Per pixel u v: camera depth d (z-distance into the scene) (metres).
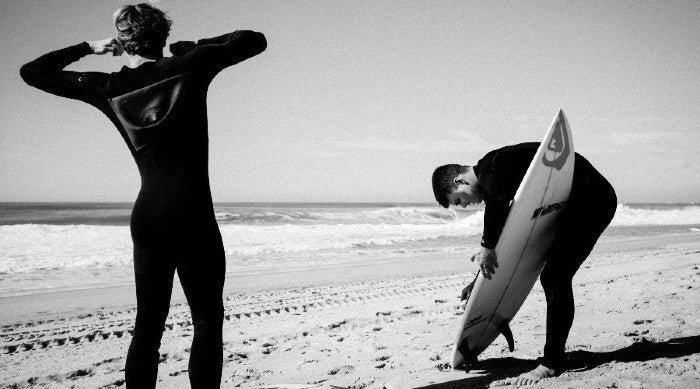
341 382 3.03
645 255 11.15
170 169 1.78
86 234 15.45
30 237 14.66
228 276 9.16
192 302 1.89
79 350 4.65
